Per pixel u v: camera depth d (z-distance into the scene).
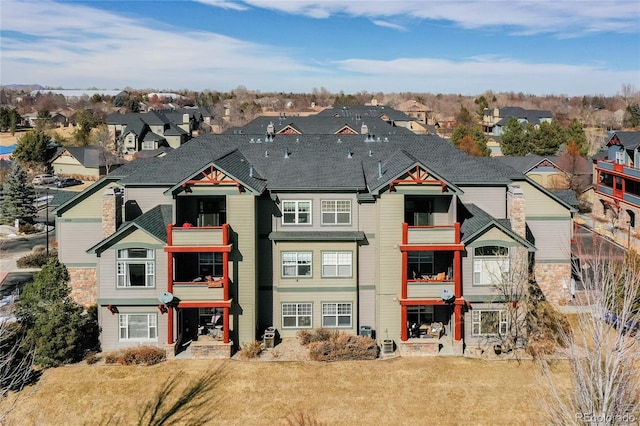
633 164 61.66
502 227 33.22
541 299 38.50
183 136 126.81
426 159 40.16
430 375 30.70
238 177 33.53
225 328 32.91
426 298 33.56
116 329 33.53
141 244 32.72
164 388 29.48
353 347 32.41
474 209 36.53
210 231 32.94
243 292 34.16
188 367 31.59
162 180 36.72
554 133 96.75
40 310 32.69
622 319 18.95
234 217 33.75
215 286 33.03
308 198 35.84
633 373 19.41
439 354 33.12
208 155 40.31
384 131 86.75
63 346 31.36
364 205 35.88
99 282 33.03
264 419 26.92
